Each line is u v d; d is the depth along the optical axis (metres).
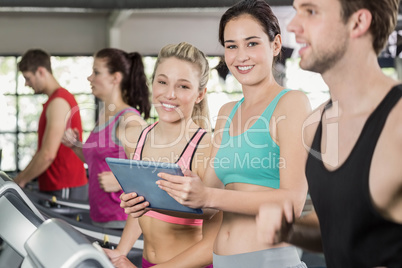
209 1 5.34
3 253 1.53
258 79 1.54
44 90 3.48
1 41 11.88
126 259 1.69
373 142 0.92
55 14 12.05
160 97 1.83
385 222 0.93
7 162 11.70
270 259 1.45
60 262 0.78
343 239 0.98
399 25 3.91
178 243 1.78
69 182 3.68
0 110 11.77
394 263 0.93
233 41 1.56
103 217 2.66
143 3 5.46
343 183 0.96
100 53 2.61
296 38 0.98
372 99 0.95
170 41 12.41
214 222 1.72
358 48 0.95
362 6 0.92
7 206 1.10
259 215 1.18
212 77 10.41
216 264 1.58
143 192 1.52
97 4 5.60
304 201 1.43
